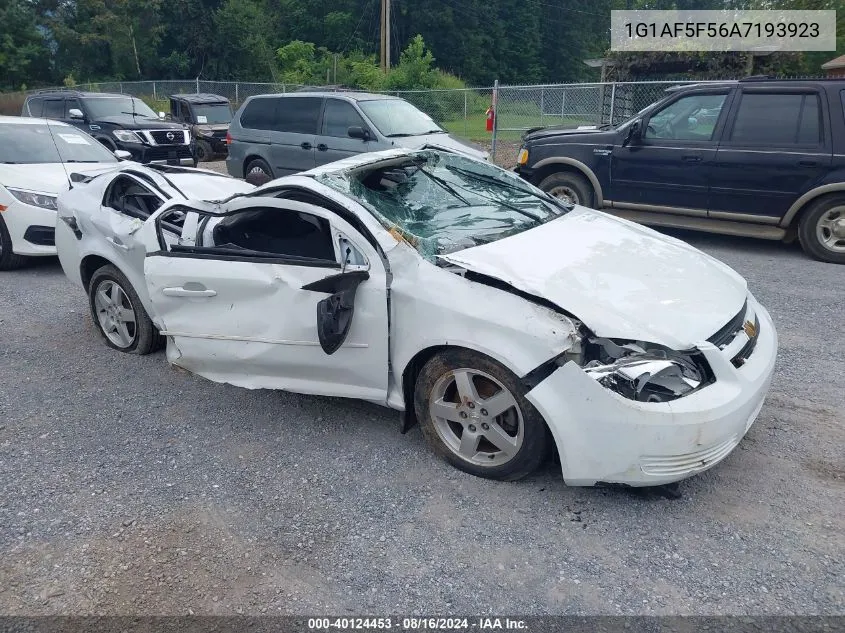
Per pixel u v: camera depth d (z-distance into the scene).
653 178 8.01
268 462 3.67
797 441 3.69
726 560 2.81
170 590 2.76
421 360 3.52
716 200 7.66
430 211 4.32
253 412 4.25
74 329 5.80
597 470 3.00
